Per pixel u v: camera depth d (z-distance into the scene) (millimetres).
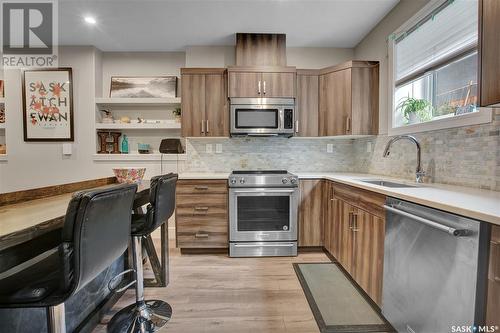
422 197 1296
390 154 2590
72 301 1489
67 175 3387
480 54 1218
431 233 1210
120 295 1964
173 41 3215
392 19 2555
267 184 2729
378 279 1692
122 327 1597
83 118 3365
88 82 3344
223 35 3061
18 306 889
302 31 2982
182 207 2787
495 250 909
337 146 3418
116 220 1073
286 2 2432
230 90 2896
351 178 2408
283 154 3391
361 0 2408
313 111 3037
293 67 2928
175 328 1621
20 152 3385
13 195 1437
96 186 2125
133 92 3516
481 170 1607
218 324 1660
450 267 1098
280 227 2768
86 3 2430
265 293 2031
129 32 2992
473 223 986
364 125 2799
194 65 3303
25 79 3354
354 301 1919
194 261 2650
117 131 3568
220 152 3354
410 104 2268
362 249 1926
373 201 1763
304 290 2072
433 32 2088
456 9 1865
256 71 2908
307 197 2820
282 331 1596
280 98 2922
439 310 1157
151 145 3592
